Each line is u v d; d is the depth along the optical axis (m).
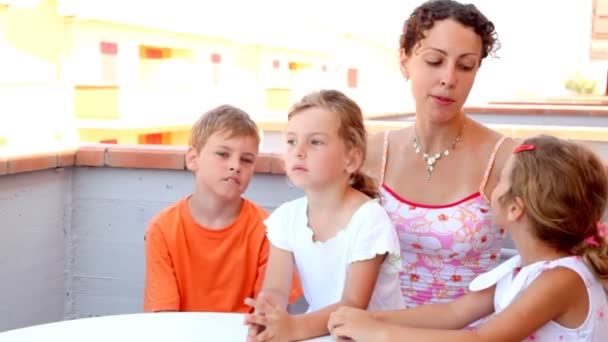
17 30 9.65
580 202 1.31
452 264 1.78
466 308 1.46
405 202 1.79
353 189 1.59
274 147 4.21
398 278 1.67
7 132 9.36
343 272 1.52
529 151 1.36
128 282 2.61
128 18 11.57
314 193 1.54
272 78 16.95
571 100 8.28
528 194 1.33
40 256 2.52
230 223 1.98
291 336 1.35
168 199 2.51
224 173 1.91
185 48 13.87
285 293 1.60
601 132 3.25
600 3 5.87
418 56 1.69
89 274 2.64
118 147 2.54
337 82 19.97
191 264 1.97
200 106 14.02
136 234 2.56
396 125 3.20
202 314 1.48
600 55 7.99
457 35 1.63
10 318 2.41
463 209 1.74
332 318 1.36
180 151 2.45
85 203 2.60
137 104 11.73
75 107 10.31
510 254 2.19
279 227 1.61
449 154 1.78
